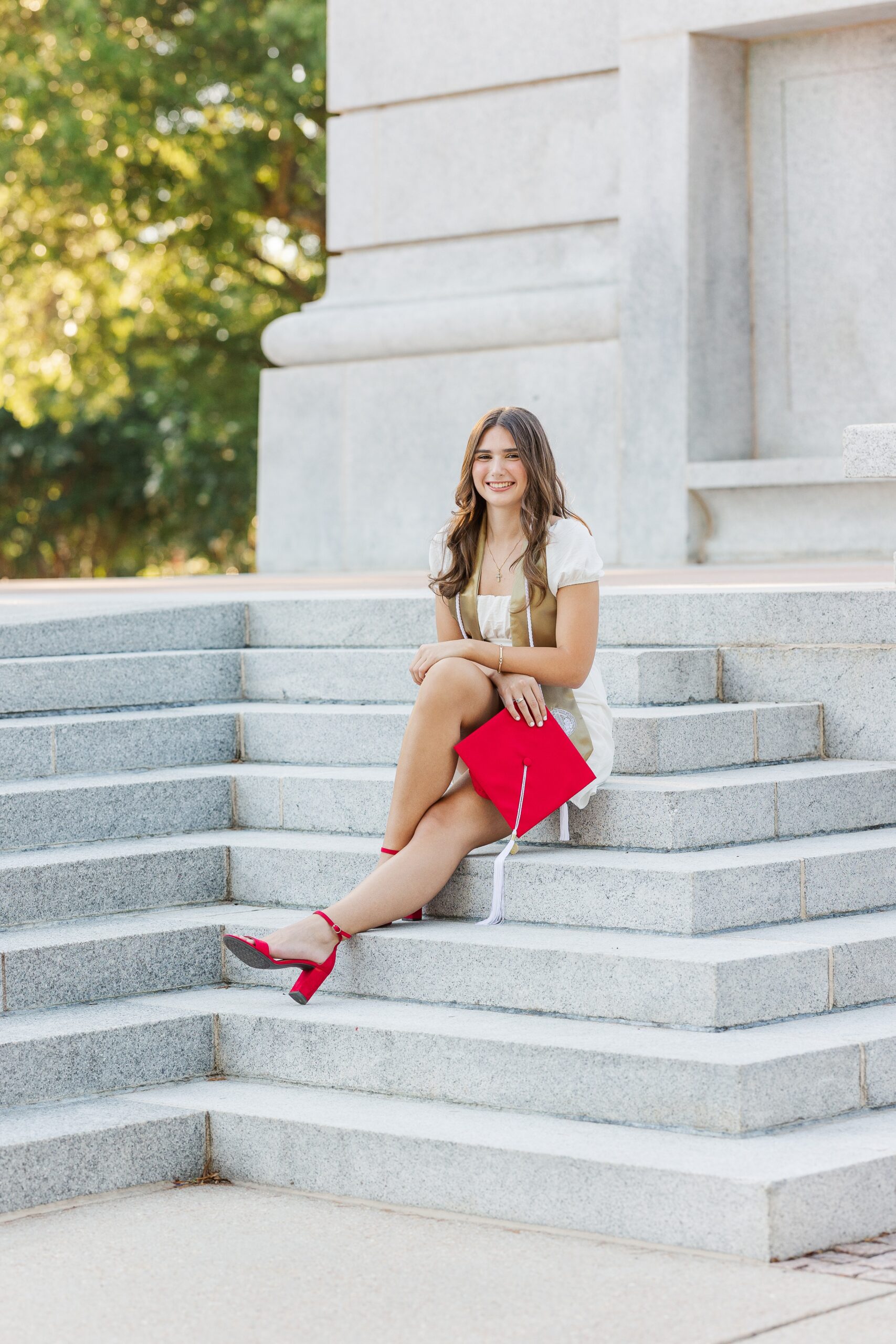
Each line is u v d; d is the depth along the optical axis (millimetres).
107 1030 5832
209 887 6887
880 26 13078
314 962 5898
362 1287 4551
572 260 14375
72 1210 5305
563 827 6230
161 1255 4855
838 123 13312
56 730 7246
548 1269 4625
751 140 13703
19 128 23922
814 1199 4672
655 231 13562
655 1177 4766
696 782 6340
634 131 13625
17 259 25125
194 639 8406
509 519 6340
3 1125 5477
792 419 13680
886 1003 5789
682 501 13586
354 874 6539
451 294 14945
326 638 8344
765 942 5645
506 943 5781
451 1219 5090
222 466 32594
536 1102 5344
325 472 15680
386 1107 5527
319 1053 5812
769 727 6973
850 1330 4125
